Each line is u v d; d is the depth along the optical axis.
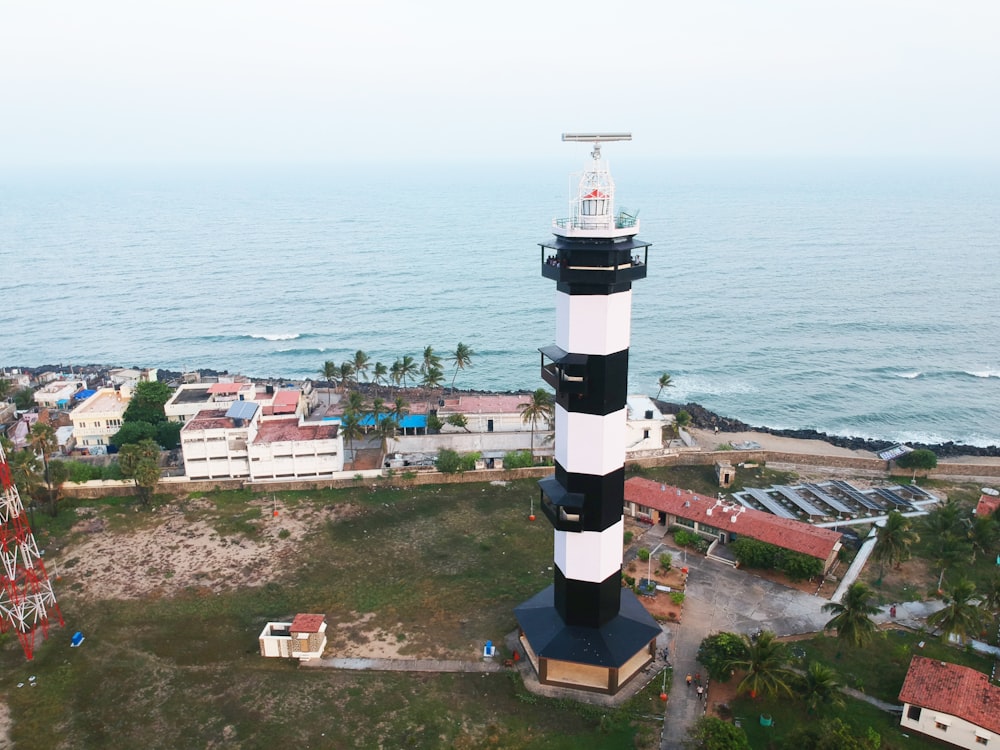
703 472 108.81
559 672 63.91
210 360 198.00
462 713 59.69
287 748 55.97
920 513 94.12
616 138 54.09
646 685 62.62
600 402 57.38
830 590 76.62
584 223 55.41
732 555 83.69
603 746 55.97
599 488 59.50
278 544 88.00
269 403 122.44
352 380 166.00
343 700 61.34
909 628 70.00
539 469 106.12
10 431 124.06
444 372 183.75
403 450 114.50
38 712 60.31
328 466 104.44
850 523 91.44
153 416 123.56
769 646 59.31
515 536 89.69
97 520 93.75
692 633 69.62
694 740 56.22
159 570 82.31
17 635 70.31
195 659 67.06
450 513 95.88
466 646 68.56
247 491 101.81
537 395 112.25
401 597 76.75
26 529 75.25
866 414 154.62
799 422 151.50
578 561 61.94
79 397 140.38
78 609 74.81
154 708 60.69
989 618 68.00
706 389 170.25
